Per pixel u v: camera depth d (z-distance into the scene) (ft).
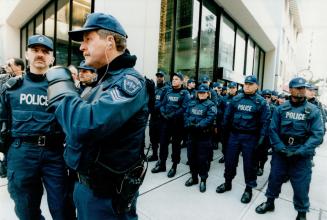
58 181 7.09
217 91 23.85
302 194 10.05
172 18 23.67
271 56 53.52
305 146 9.66
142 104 3.89
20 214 7.21
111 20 3.94
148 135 18.44
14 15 36.40
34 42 6.93
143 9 17.92
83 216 4.31
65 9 26.40
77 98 3.44
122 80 3.64
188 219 9.93
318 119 9.83
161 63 23.17
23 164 6.82
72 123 3.24
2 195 10.55
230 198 12.10
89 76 9.64
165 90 16.44
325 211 11.55
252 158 11.89
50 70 3.78
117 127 3.43
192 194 12.23
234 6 29.12
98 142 3.79
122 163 3.98
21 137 6.82
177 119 14.52
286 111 10.43
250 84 11.98
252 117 11.82
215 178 14.74
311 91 19.57
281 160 10.64
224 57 32.35
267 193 11.05
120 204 4.06
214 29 29.60
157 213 10.22
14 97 6.89
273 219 10.41
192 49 26.25
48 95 3.60
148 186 12.87
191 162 13.20
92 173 3.90
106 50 3.91
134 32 17.79
